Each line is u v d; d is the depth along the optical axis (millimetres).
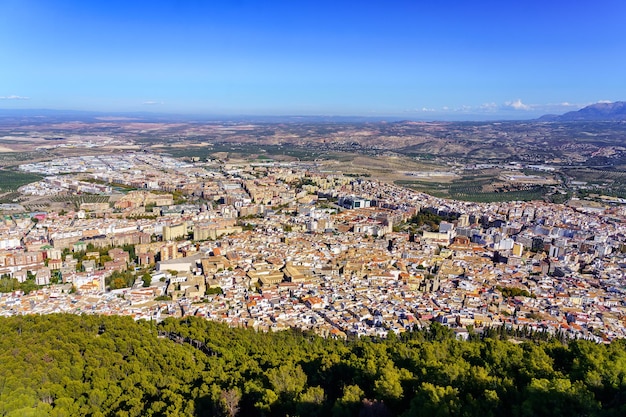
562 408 168750
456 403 173000
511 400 185125
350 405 188875
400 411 189000
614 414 162875
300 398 198000
